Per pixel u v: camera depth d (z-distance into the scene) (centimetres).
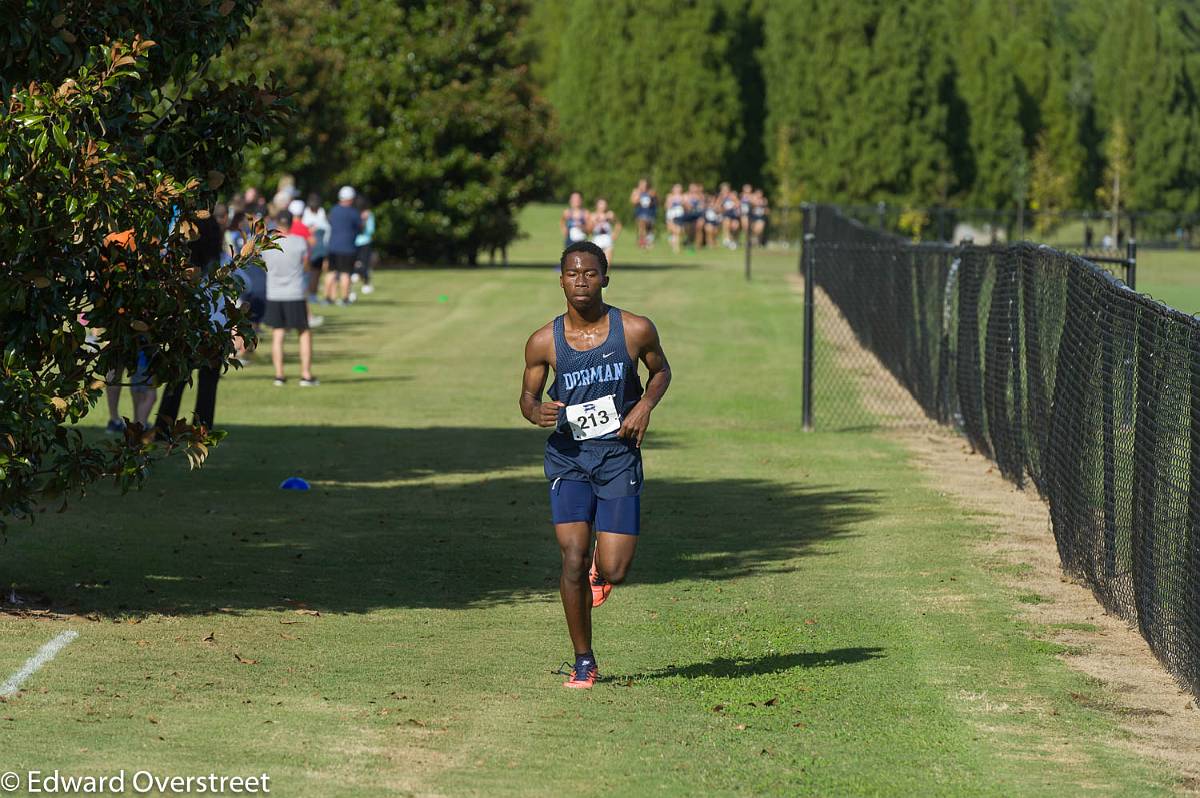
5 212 2208
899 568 3041
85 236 2314
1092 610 2728
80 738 1866
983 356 4566
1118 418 2670
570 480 2134
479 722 1997
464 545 3194
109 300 2395
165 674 2170
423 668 2261
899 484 4053
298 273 5866
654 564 3066
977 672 2311
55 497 2448
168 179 2369
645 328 2119
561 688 2169
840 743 1953
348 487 3862
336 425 4984
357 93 12719
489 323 8631
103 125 2381
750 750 1911
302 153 11856
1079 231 13712
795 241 16712
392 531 3322
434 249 13875
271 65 11494
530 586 2850
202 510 3491
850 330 8306
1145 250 11975
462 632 2492
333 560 3025
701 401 5828
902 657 2391
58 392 2348
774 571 3009
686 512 3631
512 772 1795
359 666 2259
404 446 4572
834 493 3909
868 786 1783
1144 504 2464
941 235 11444
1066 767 1880
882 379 6488
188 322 2461
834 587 2877
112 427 4512
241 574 2861
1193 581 2170
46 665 2188
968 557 3148
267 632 2444
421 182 13225
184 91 2616
